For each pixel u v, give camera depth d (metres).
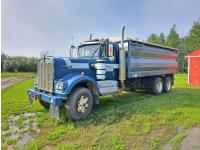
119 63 7.42
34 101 7.68
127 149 3.65
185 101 7.93
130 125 4.96
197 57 15.38
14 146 3.81
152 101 7.96
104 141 3.99
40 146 3.78
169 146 3.77
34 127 4.90
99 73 6.48
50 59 5.56
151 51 9.22
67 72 5.80
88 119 5.53
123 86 7.63
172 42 43.75
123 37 7.25
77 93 5.44
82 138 4.17
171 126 4.90
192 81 15.70
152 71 9.34
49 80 5.59
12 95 9.41
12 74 32.34
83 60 6.23
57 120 5.37
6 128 4.80
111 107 6.89
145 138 4.14
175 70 11.72
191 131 4.60
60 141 4.04
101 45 6.86
